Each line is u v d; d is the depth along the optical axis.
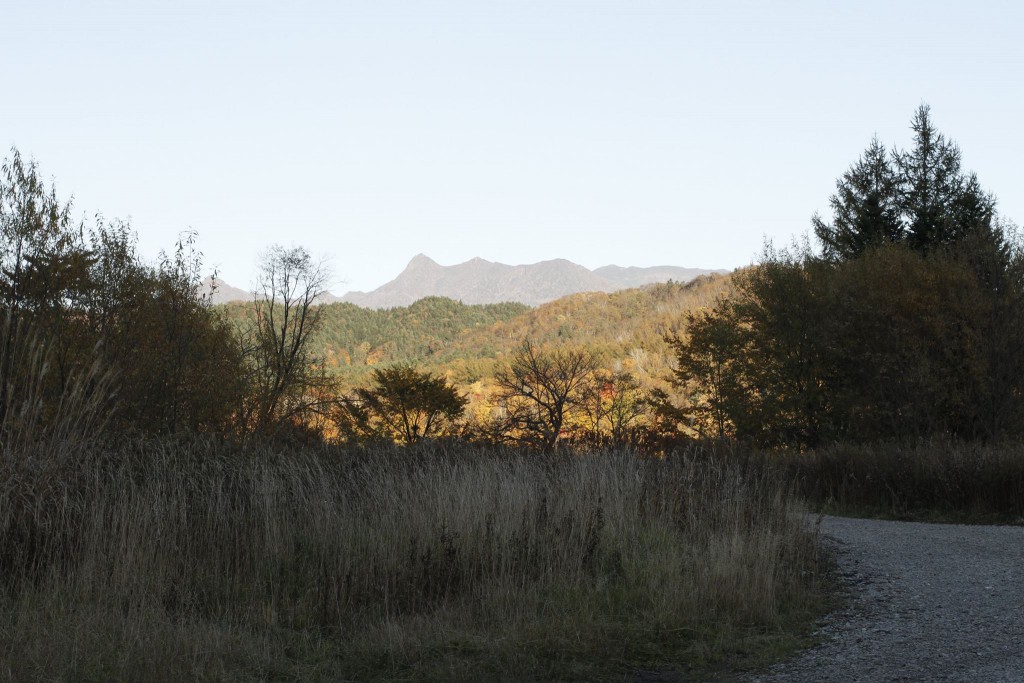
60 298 15.42
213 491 8.65
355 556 7.68
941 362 23.45
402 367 44.22
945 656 5.98
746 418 28.95
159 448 9.69
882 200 35.22
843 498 18.12
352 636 6.41
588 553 8.47
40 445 8.20
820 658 6.04
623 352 87.62
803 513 10.94
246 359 25.47
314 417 28.31
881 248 27.97
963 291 23.50
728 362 30.78
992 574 9.19
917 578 8.99
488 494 8.97
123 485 8.32
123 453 9.32
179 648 5.71
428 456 10.62
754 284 30.50
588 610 6.97
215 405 19.58
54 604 6.52
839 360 27.78
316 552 8.07
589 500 9.34
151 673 5.26
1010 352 22.28
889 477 17.75
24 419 8.37
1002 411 22.12
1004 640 6.38
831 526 13.87
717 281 140.75
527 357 28.67
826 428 27.95
